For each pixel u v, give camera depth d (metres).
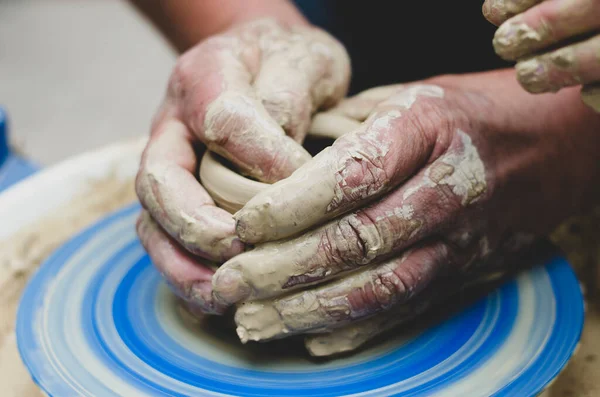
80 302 0.92
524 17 0.61
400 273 0.74
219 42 0.97
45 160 2.81
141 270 0.99
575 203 1.00
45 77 3.64
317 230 0.71
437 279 0.80
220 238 0.74
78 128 3.11
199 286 0.78
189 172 0.83
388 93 0.97
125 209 1.14
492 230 0.85
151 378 0.77
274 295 0.72
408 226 0.74
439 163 0.78
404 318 0.80
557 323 0.80
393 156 0.72
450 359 0.76
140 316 0.89
